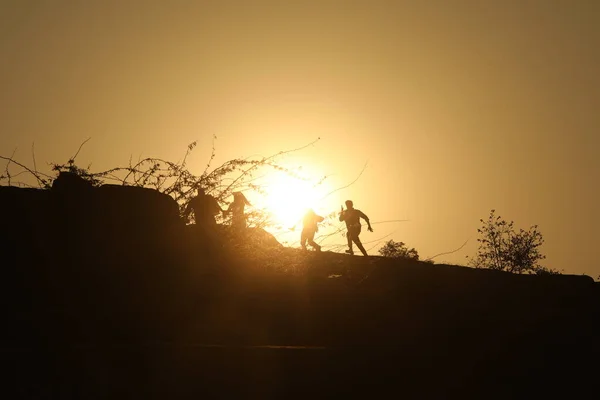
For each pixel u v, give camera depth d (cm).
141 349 1866
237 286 2862
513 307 3322
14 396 1730
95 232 2658
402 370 2144
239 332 2541
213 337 2464
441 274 3772
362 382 2034
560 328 2789
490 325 2780
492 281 3838
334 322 2734
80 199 2700
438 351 2289
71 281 2539
